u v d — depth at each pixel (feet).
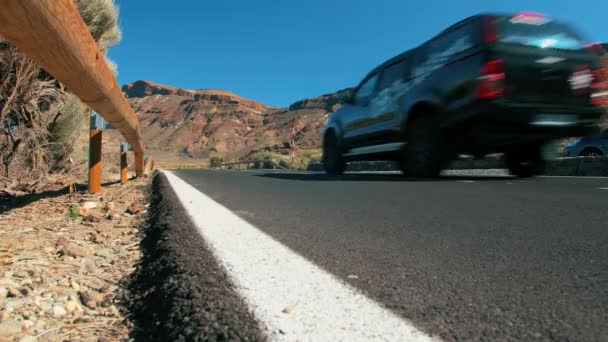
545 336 3.26
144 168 30.22
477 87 17.19
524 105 16.85
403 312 3.70
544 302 4.00
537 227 8.02
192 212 9.89
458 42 18.75
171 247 6.16
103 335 4.02
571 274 4.93
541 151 22.06
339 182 20.57
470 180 20.02
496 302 3.98
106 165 37.52
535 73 17.21
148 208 12.33
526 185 16.98
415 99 20.77
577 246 6.41
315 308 3.79
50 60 7.64
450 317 3.61
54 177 20.51
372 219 9.04
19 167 18.53
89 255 6.88
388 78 24.08
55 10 6.29
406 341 3.14
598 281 4.66
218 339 3.28
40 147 19.27
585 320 3.58
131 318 4.37
